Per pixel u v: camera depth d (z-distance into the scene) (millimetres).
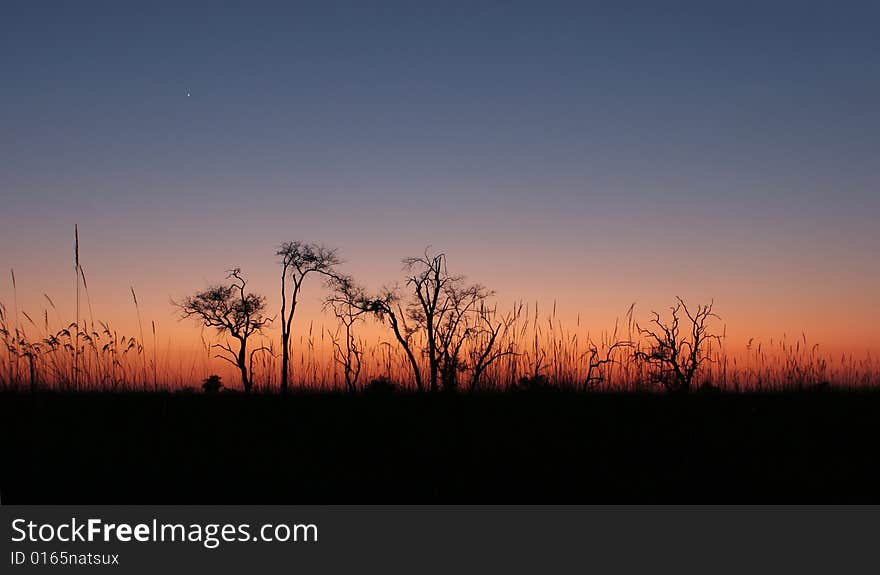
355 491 20203
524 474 22047
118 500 18969
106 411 26375
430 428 27500
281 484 20688
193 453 23109
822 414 29734
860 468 22797
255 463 22547
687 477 21766
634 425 28078
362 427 27516
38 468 20797
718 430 27531
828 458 23938
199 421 26891
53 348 26750
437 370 33812
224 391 33344
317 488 20422
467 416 29438
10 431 23609
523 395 31703
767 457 24000
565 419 29016
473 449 24812
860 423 28344
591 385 33625
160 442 23828
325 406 30969
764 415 29531
